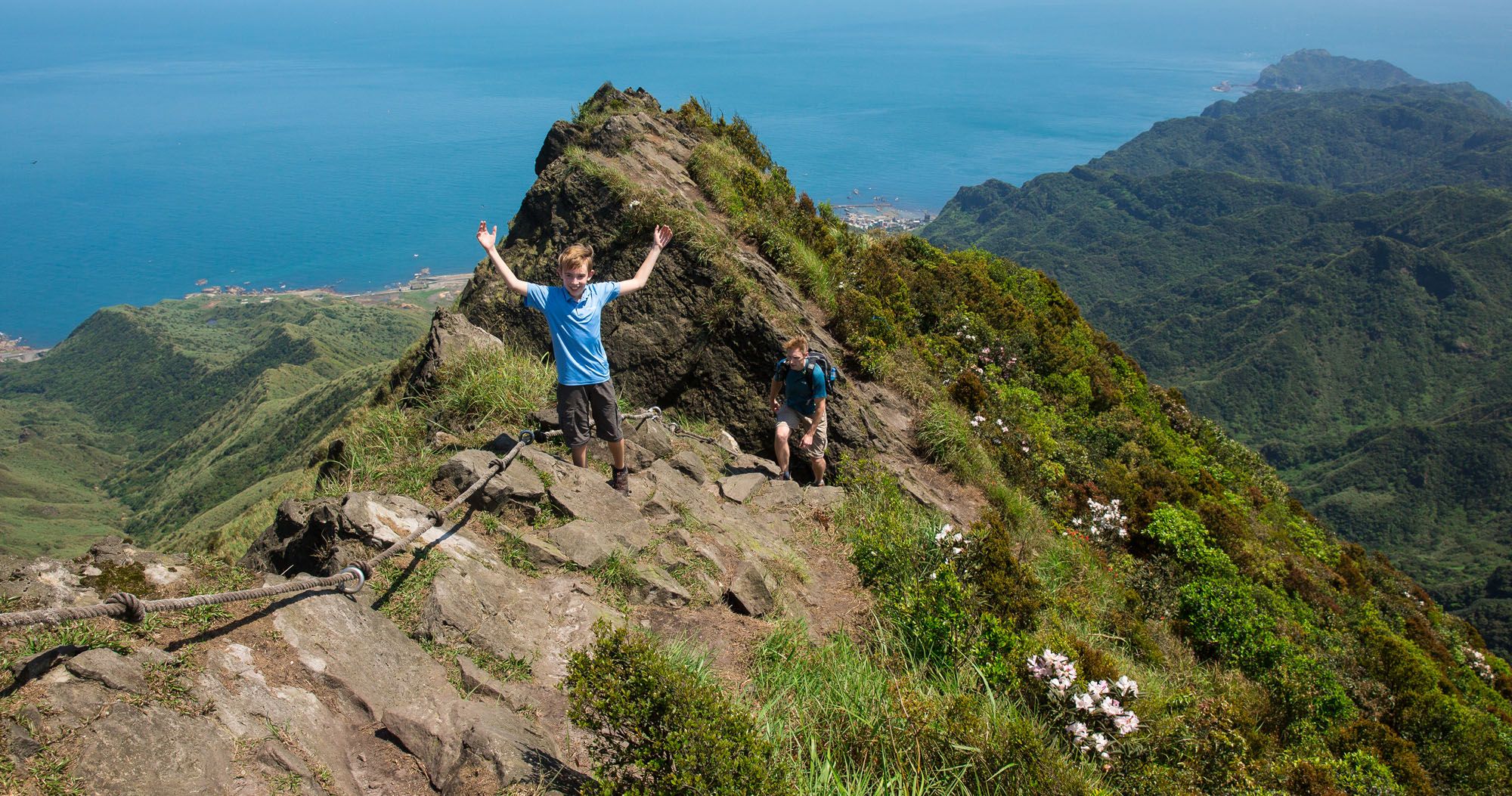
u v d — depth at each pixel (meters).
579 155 13.33
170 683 3.36
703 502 7.81
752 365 11.06
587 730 4.29
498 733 3.82
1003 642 6.64
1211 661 11.06
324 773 3.39
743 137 19.09
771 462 10.39
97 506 164.38
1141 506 15.34
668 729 3.69
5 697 2.95
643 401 10.97
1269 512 24.19
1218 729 6.73
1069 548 11.32
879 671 5.85
